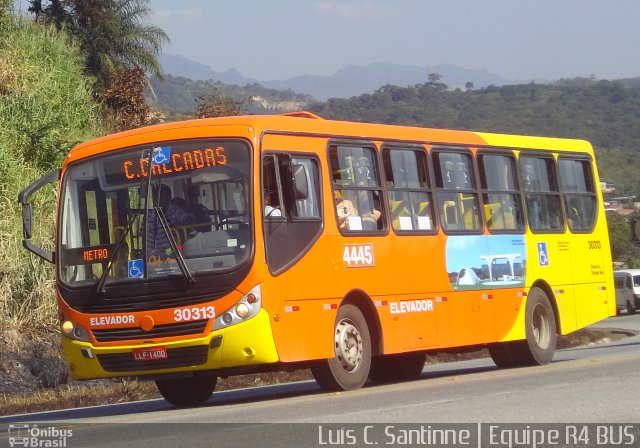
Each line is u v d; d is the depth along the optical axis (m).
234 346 14.05
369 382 20.02
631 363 17.64
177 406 16.50
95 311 14.65
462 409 11.94
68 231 15.16
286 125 15.36
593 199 22.91
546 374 16.53
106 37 40.78
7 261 24.52
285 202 14.92
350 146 16.56
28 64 30.06
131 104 38.16
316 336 15.12
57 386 22.20
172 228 14.52
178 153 14.80
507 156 20.42
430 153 18.36
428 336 17.56
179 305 14.23
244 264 14.20
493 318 19.23
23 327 23.83
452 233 18.44
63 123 30.03
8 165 26.70
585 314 22.02
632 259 79.81
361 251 16.25
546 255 20.95
